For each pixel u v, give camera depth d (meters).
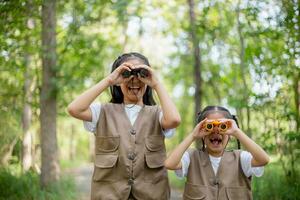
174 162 2.88
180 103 20.55
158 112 2.99
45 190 7.03
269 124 6.14
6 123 8.52
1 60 6.41
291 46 5.54
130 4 8.46
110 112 2.97
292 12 5.21
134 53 3.14
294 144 5.70
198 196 2.98
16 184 6.57
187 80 17.48
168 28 11.78
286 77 5.71
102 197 2.87
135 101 3.03
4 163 8.34
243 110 6.89
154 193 2.87
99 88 2.86
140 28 10.61
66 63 8.55
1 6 5.25
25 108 9.55
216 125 2.91
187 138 2.93
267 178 5.95
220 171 3.02
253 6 5.69
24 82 8.94
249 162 2.99
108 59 11.07
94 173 2.96
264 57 5.97
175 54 15.63
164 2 10.48
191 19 8.53
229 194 2.97
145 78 2.92
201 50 9.47
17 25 5.89
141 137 2.90
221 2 7.32
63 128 22.22
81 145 28.03
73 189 7.58
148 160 2.88
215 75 10.23
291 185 5.66
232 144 5.20
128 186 2.84
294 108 5.88
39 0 5.72
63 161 17.02
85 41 8.34
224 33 7.87
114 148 2.88
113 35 10.80
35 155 10.69
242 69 6.52
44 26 7.31
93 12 8.32
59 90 7.63
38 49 7.33
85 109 2.85
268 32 5.71
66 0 7.36
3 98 8.60
